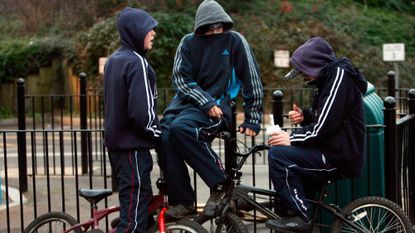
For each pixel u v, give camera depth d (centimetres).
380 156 521
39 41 2106
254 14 2106
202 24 445
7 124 1953
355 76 431
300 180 442
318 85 445
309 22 2106
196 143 433
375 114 520
